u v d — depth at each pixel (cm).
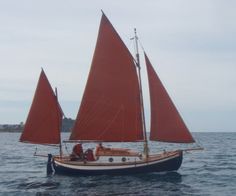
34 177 3772
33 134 3725
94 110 3706
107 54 3725
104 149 3662
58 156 3781
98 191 2994
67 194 2905
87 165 3619
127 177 3584
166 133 3606
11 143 12019
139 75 3759
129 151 3691
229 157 6106
